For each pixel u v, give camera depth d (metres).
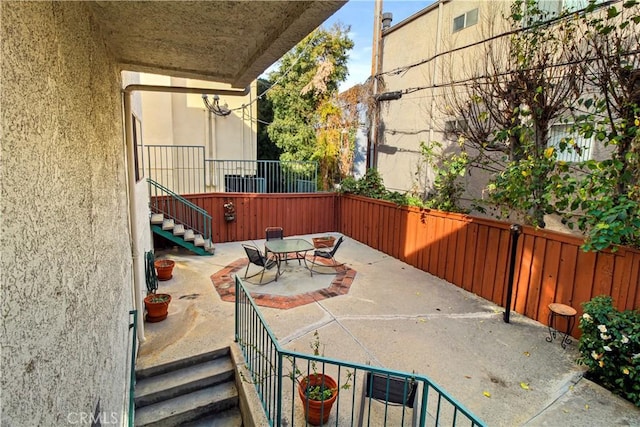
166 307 4.59
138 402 3.33
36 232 1.04
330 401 2.90
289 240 7.21
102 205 2.10
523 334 4.50
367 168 10.44
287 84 15.35
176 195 8.48
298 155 14.87
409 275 6.77
